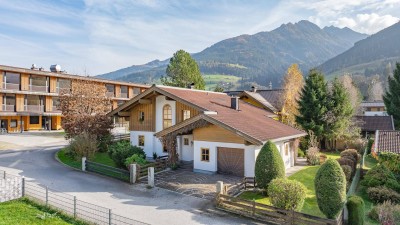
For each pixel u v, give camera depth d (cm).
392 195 1850
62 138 3959
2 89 4134
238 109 2816
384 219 1566
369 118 4588
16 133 4309
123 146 2466
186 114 2609
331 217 1409
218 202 1591
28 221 1260
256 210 1472
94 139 2775
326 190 1406
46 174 2133
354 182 2097
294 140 2767
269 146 1770
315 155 2800
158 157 2638
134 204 1598
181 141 2623
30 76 4484
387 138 2523
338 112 3562
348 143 3591
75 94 2952
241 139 2091
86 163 2294
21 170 2208
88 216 1373
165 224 1355
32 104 4594
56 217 1334
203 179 2061
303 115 3622
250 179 1947
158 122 2777
